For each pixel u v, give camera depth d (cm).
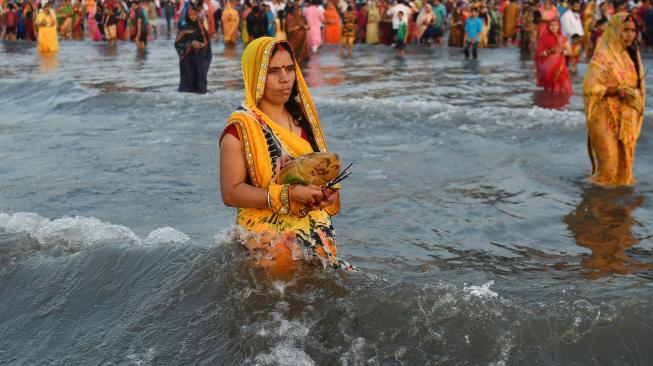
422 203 659
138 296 362
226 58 2338
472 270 479
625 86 724
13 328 358
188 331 325
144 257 396
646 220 620
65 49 2809
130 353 318
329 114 1109
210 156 854
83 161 832
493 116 1066
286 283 341
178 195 678
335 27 2997
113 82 1672
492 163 824
